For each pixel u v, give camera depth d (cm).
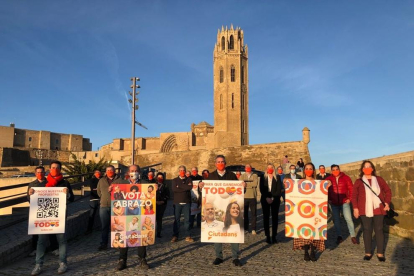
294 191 749
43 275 640
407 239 941
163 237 1080
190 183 1016
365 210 760
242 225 700
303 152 3628
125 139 7644
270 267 685
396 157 1009
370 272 641
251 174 1127
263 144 3819
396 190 1005
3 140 8212
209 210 704
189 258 774
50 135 9256
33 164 7075
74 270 676
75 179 2272
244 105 7631
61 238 665
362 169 790
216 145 7244
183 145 7288
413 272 636
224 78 7531
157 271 659
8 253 719
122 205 687
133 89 2847
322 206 739
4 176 3562
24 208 1245
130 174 726
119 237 677
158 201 1072
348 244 939
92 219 1180
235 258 707
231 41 7862
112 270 672
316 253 823
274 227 954
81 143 9944
